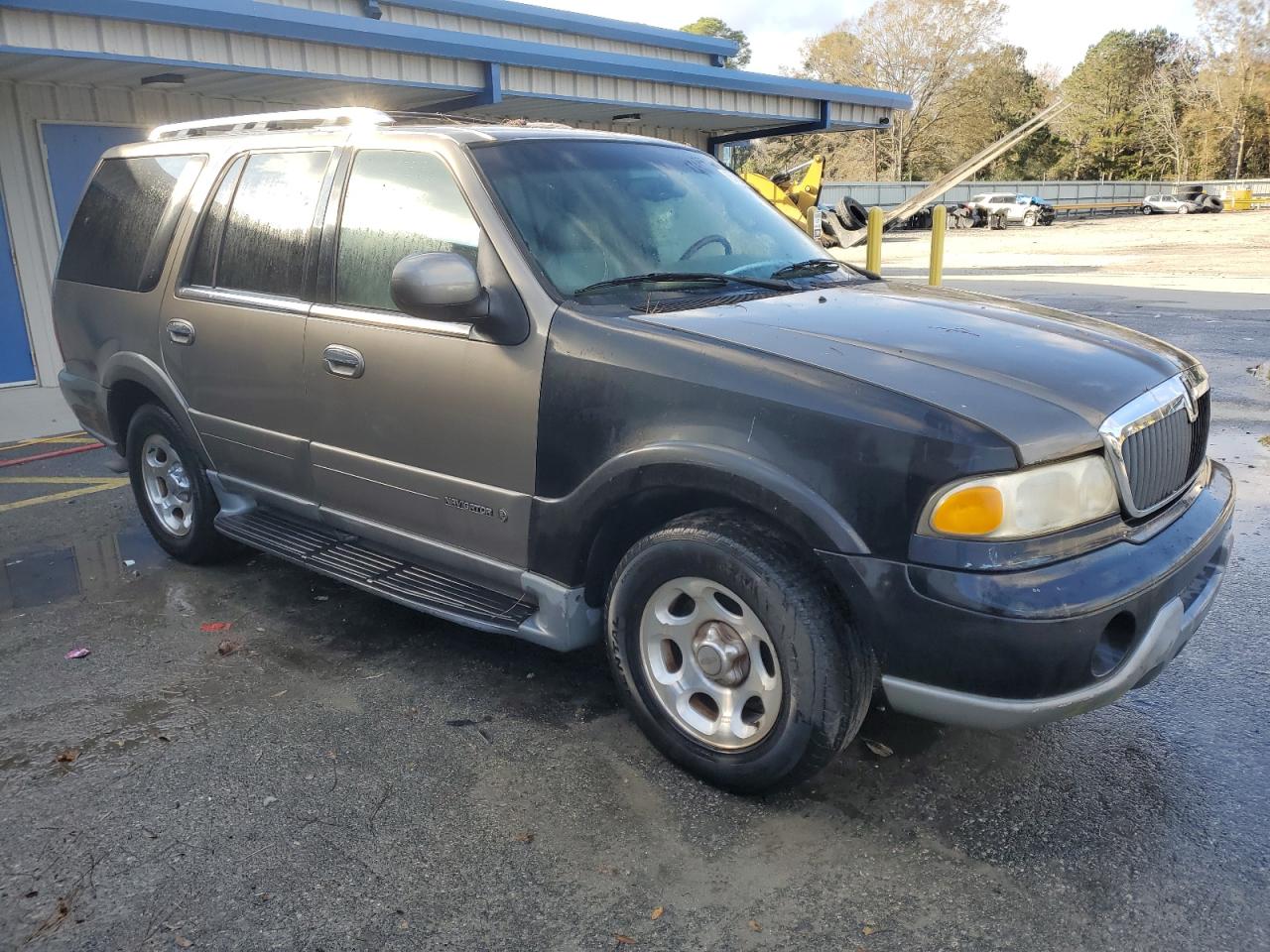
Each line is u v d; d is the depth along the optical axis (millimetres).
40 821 3010
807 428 2740
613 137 4156
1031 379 2828
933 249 14094
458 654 4105
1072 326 3406
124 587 4875
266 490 4379
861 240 15859
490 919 2598
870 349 2967
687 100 14766
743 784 3031
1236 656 4004
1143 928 2543
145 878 2756
